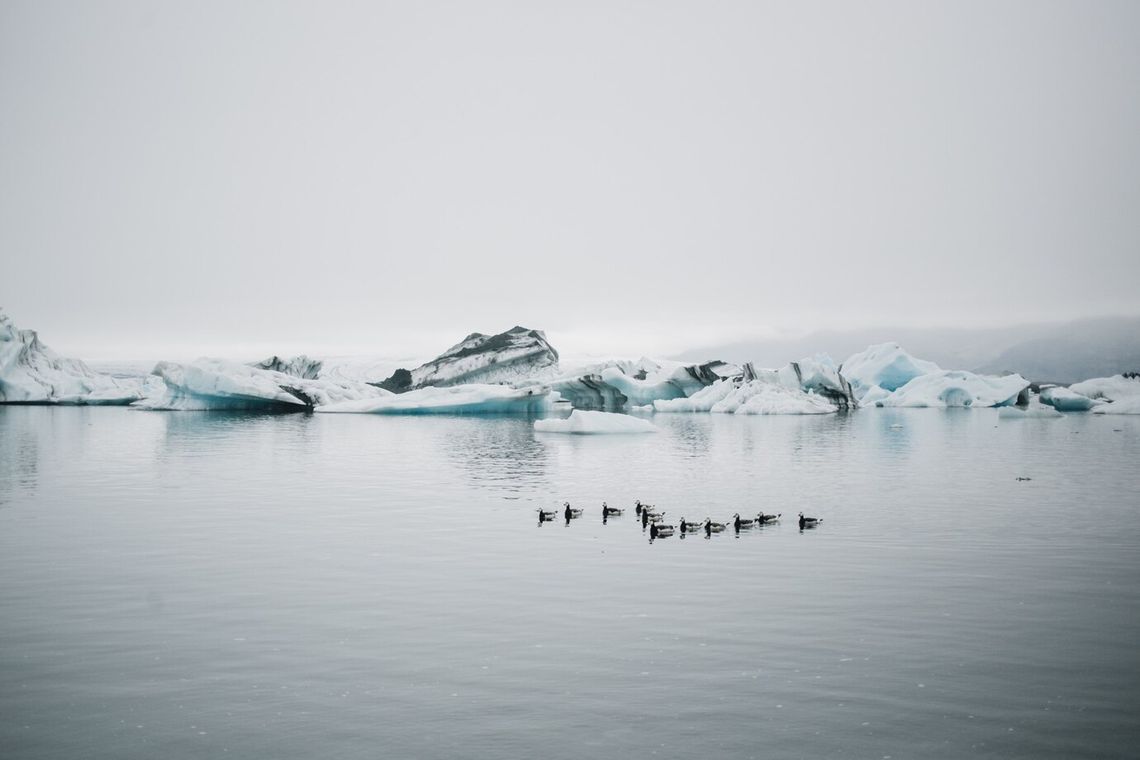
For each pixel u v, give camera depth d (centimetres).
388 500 3559
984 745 1338
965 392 12350
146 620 1898
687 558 2480
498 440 6719
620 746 1335
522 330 14738
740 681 1559
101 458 5169
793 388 11769
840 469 4741
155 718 1425
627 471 4634
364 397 12306
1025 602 2028
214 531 2867
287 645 1742
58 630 1833
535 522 3052
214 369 10756
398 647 1730
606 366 13012
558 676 1583
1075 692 1520
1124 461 5119
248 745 1341
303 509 3316
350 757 1308
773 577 2261
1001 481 4197
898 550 2588
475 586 2169
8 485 3988
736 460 5234
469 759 1302
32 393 11538
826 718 1420
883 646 1731
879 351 14100
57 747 1335
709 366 13038
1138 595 2086
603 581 2217
